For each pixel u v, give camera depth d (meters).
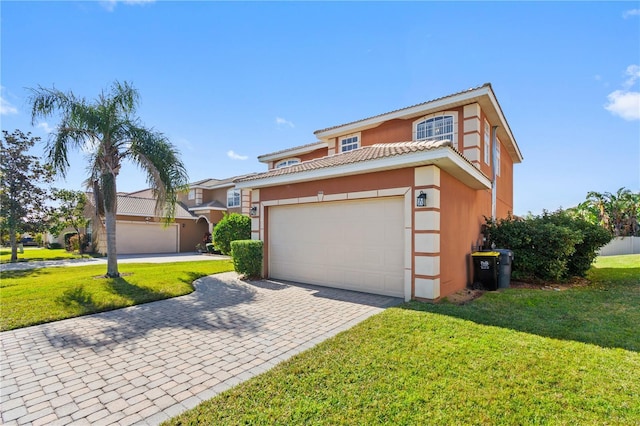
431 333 4.68
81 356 4.24
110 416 2.88
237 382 3.48
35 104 9.41
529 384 3.22
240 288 8.68
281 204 9.83
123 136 10.56
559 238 8.81
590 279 9.73
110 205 10.38
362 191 7.81
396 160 6.80
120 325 5.57
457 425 2.61
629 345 4.22
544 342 4.32
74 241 24.69
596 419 2.68
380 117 12.11
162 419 2.83
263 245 10.28
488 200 12.01
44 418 2.85
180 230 25.61
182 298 7.58
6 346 4.62
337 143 14.23
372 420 2.68
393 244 7.48
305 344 4.57
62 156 9.78
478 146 10.05
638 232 22.23
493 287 8.23
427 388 3.16
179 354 4.27
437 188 6.83
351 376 3.43
